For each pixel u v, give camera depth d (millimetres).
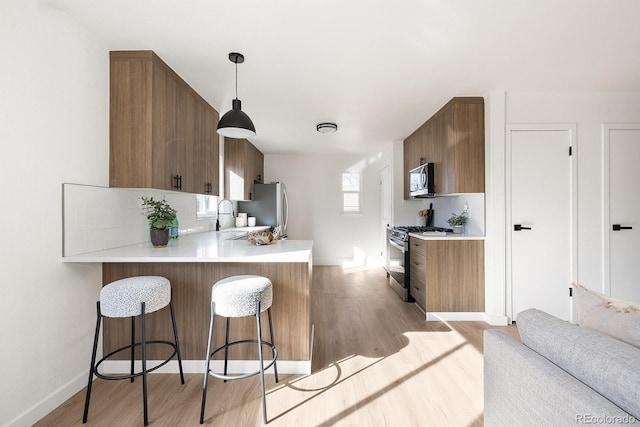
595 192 3031
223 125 2334
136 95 2129
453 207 3951
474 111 3119
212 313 1736
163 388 1956
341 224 6281
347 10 1744
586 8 1745
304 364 2125
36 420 1633
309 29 1926
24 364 1577
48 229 1708
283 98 3109
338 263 6281
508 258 3025
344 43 2094
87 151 1959
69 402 1809
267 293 1807
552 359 924
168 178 2348
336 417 1678
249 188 5000
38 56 1631
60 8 1714
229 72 2500
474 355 2395
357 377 2078
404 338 2717
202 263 2141
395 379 2051
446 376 2090
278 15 1783
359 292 4246
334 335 2785
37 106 1630
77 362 1920
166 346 2145
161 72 2258
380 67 2453
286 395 1878
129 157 2127
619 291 3018
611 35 2021
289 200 6281
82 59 1908
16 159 1525
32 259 1616
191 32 1947
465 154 3125
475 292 3178
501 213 3010
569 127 3014
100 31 1938
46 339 1703
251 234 2516
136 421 1647
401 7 1721
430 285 3182
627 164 3029
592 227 3027
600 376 764
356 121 3967
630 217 3027
